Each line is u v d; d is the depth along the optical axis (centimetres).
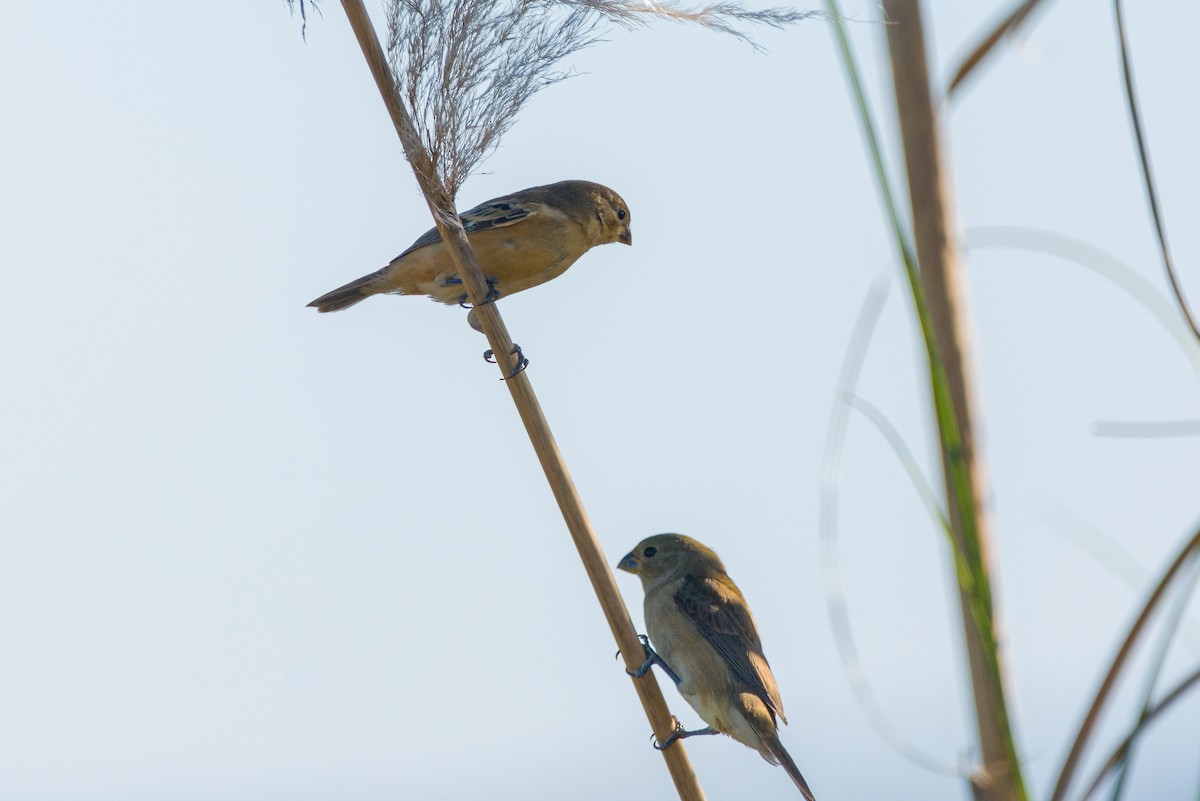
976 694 448
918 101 514
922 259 504
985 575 432
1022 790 420
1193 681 460
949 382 492
